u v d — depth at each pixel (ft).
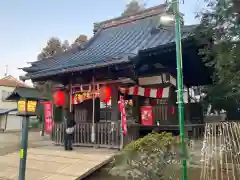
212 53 16.56
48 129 33.88
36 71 35.40
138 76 29.71
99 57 30.53
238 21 14.80
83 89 31.09
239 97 16.70
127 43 34.81
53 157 23.98
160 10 39.93
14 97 19.17
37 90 18.28
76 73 30.14
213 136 15.92
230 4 14.70
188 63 28.12
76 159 22.58
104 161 21.06
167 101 30.40
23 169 16.33
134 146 13.80
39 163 22.25
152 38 32.37
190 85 37.40
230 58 14.51
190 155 14.40
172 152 13.04
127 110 35.65
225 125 15.69
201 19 17.37
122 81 28.12
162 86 29.25
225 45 15.01
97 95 29.91
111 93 29.04
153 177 13.10
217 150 15.85
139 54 26.40
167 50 24.88
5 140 43.70
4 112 90.07
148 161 13.30
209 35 16.96
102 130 28.09
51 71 31.14
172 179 13.35
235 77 14.87
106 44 38.37
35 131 71.92
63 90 32.89
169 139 13.41
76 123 30.35
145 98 32.71
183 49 23.54
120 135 26.27
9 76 110.01
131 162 13.76
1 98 97.50
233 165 14.73
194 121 33.78
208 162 15.66
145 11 41.93
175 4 13.56
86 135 29.37
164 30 32.78
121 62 24.76
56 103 31.63
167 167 13.25
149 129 31.22
